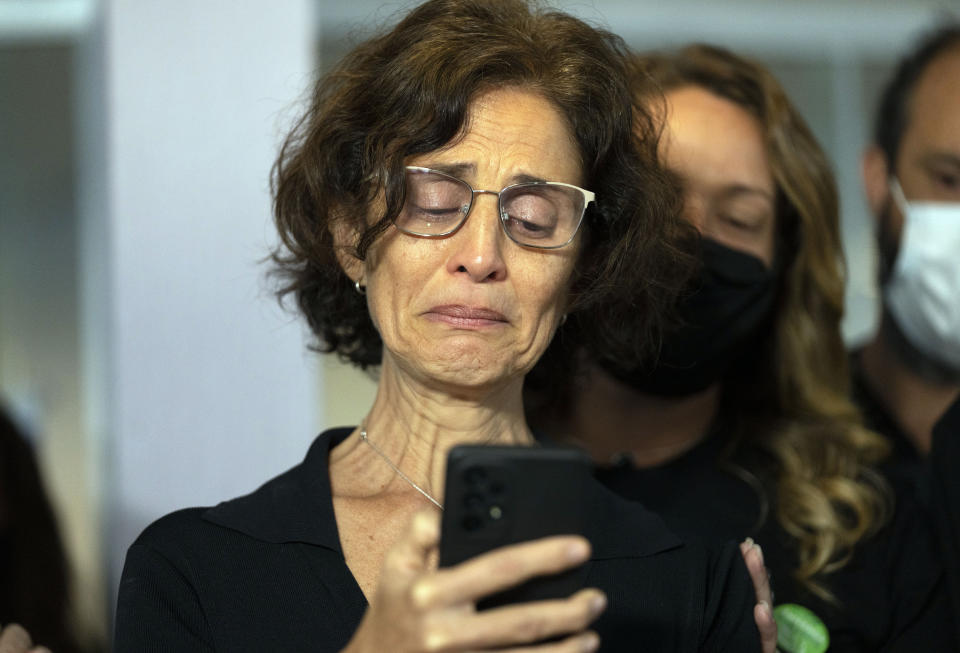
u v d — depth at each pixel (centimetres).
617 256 279
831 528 345
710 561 284
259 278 371
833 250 388
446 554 188
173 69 480
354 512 261
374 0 627
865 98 684
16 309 613
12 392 607
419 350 247
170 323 473
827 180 382
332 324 308
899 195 462
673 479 366
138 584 249
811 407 387
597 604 181
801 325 389
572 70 260
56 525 566
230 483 473
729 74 384
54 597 557
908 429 448
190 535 257
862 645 333
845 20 684
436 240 245
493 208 245
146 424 468
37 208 618
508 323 248
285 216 287
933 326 440
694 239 332
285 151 296
